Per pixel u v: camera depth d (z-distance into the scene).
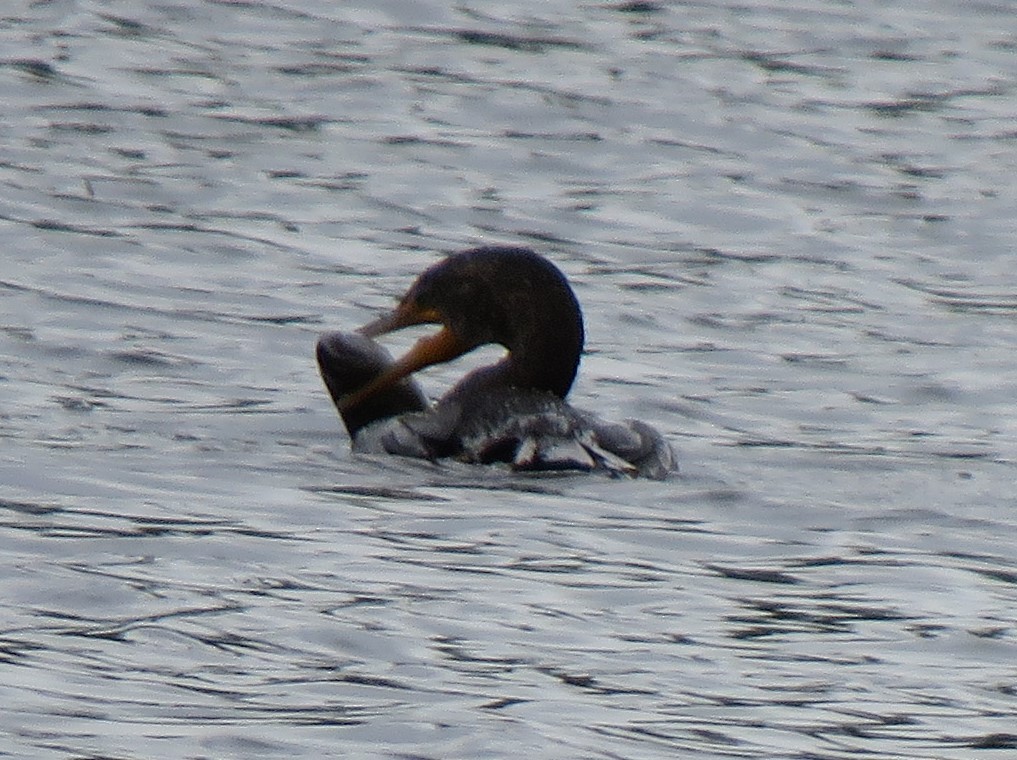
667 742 11.74
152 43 36.00
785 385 22.23
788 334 24.31
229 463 17.91
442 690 12.41
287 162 30.34
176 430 19.16
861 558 15.84
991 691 12.91
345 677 12.59
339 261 26.33
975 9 41.34
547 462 17.73
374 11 39.00
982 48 38.81
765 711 12.35
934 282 26.94
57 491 16.58
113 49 35.38
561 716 12.05
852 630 14.01
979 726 12.26
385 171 30.28
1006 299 26.30
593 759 11.35
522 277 18.58
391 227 27.97
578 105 33.81
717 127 33.22
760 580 15.16
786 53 37.78
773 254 27.75
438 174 30.28
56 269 25.05
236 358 22.12
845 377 22.62
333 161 30.55
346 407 18.70
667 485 17.70
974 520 17.25
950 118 34.44
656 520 16.61
